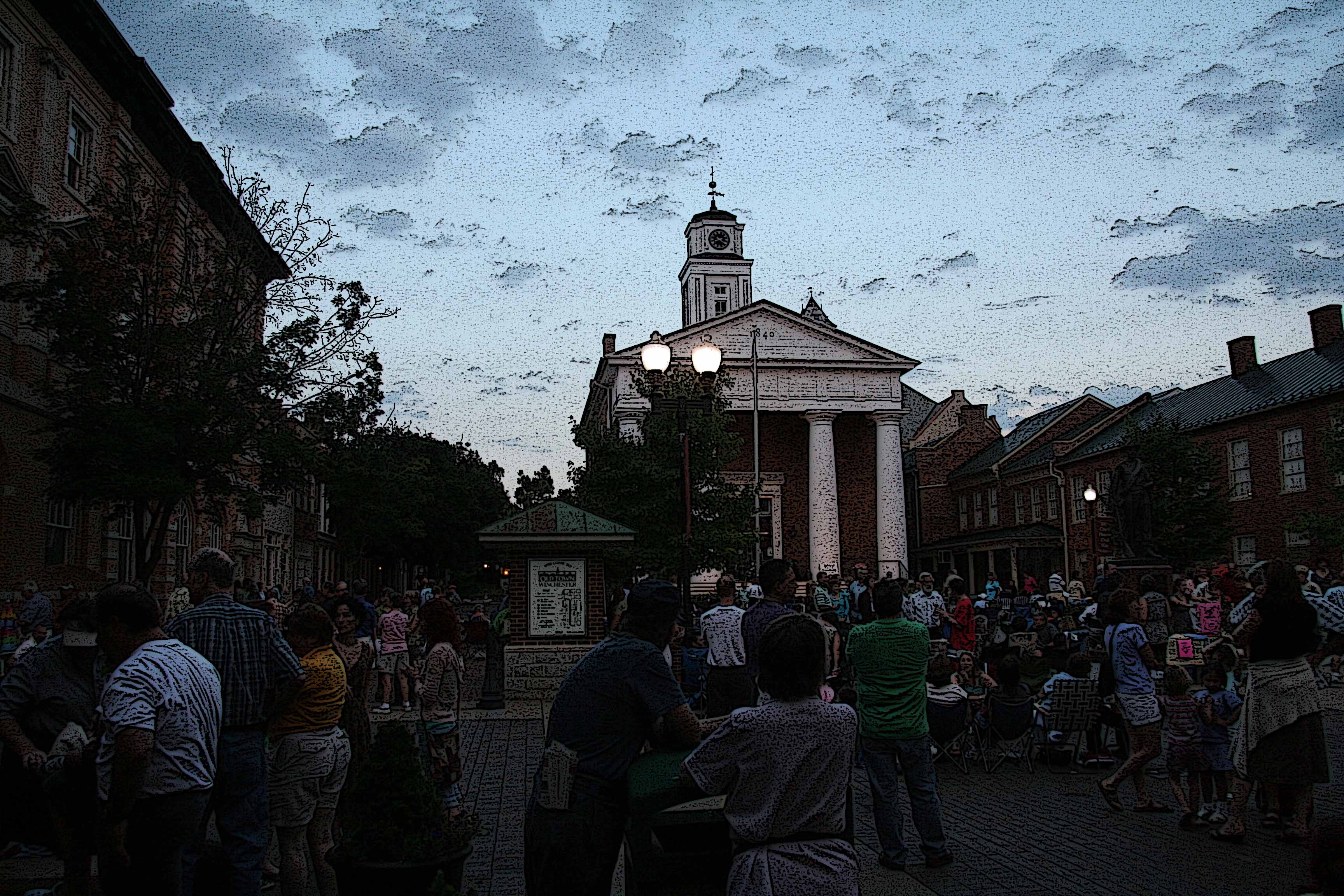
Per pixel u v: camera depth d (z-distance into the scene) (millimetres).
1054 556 46250
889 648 7152
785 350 49562
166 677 4648
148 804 4629
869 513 52719
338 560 53469
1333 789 9367
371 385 21141
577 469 29859
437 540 62125
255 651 5414
